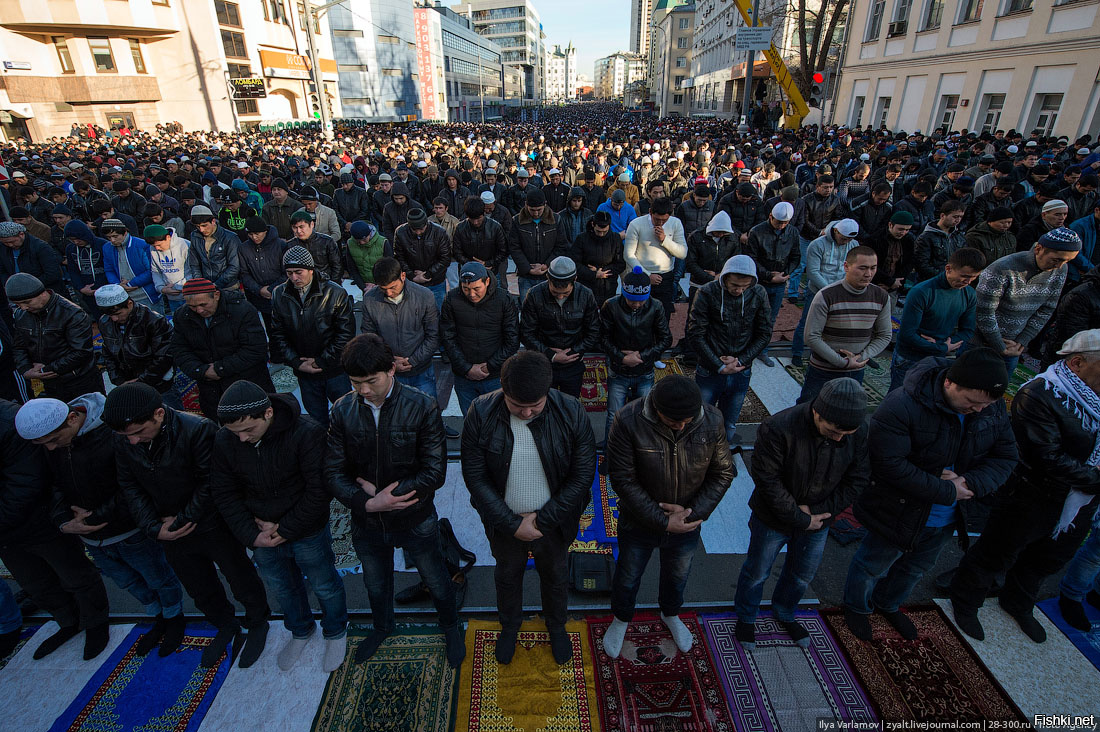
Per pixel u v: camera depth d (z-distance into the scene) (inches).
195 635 123.3
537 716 106.0
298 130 1311.5
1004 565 113.4
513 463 101.8
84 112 1189.1
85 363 168.7
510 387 89.0
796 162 521.0
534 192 240.4
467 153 662.5
